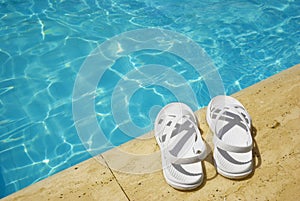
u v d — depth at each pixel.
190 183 1.97
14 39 3.80
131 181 2.08
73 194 2.03
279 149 2.22
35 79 3.36
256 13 4.30
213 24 4.10
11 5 4.35
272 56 3.67
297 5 4.45
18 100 3.16
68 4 4.41
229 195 1.98
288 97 2.61
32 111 3.07
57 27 3.99
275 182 2.03
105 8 4.34
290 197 1.95
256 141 2.27
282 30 4.02
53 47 3.71
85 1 4.47
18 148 2.79
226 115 2.40
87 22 4.09
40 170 2.64
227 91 3.26
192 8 4.39
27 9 4.29
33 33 3.89
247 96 2.65
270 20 4.18
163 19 4.17
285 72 2.88
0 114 3.04
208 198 1.97
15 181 2.57
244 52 3.71
